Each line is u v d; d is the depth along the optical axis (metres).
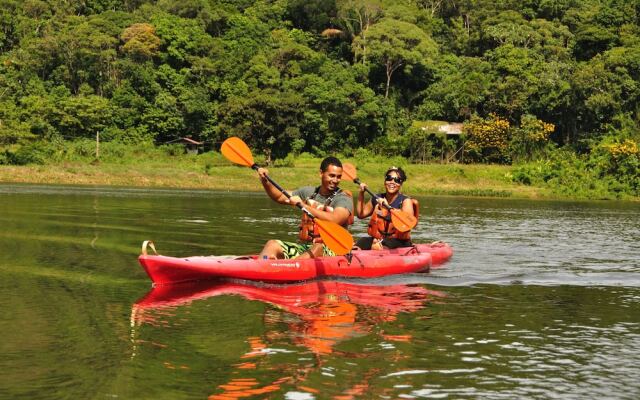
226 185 37.38
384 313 5.45
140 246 9.10
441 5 77.62
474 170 43.41
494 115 50.66
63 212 14.65
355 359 4.09
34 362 3.86
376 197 8.40
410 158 50.56
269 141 49.78
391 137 53.44
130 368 3.80
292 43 60.03
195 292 6.02
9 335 4.39
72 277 6.56
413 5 72.94
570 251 10.30
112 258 7.91
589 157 43.03
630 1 63.16
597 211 22.98
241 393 3.46
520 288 6.89
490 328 5.01
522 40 60.50
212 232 11.38
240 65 58.12
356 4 66.19
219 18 67.19
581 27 61.12
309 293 6.25
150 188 32.12
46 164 39.56
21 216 13.27
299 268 6.85
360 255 7.61
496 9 70.19
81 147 45.94
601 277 7.73
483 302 6.07
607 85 48.62
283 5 72.69
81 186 31.19
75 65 57.38
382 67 62.34
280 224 13.32
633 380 3.82
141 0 71.25
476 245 10.86
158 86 55.34
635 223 17.00
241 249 9.21
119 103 54.44
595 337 4.80
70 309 5.18
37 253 8.15
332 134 53.41
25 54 57.19
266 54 60.06
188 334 4.56
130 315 5.06
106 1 70.00
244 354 4.12
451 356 4.22
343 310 5.52
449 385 3.68
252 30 65.56
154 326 4.76
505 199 32.56
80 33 57.28
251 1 75.31
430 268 8.23
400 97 61.09
